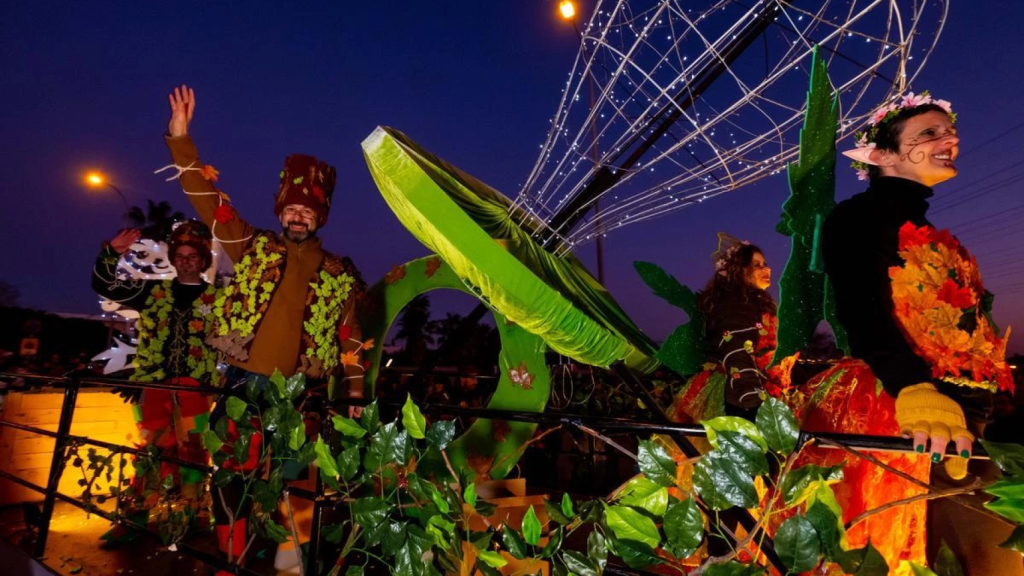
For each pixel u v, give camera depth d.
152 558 3.47
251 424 2.43
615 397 4.71
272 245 3.12
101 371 5.13
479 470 3.12
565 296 2.22
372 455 2.00
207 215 3.08
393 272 3.76
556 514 1.60
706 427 1.32
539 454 5.96
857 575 1.10
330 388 3.13
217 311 3.09
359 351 3.31
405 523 1.90
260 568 3.10
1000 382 1.74
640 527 1.33
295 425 2.25
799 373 3.33
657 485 1.37
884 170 1.93
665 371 3.71
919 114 1.86
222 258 5.22
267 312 3.03
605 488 5.18
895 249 1.70
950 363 1.64
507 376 3.26
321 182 3.26
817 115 1.72
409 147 2.24
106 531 3.94
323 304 3.15
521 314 2.06
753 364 2.65
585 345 2.13
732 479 1.26
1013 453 1.07
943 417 1.33
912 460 1.83
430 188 1.90
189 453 4.00
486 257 1.93
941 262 1.67
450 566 1.90
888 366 1.57
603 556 1.48
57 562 3.39
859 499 1.85
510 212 2.43
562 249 2.55
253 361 2.98
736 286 2.74
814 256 1.84
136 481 3.46
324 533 2.10
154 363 4.15
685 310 2.82
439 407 2.00
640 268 2.89
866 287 1.70
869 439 1.24
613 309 3.01
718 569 1.20
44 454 4.61
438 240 2.00
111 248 4.14
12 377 3.84
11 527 4.00
